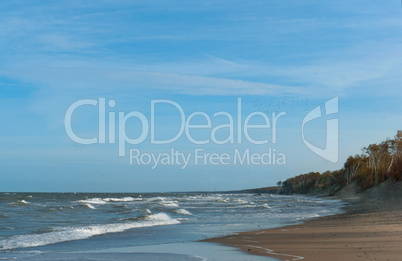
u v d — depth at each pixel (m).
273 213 41.78
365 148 123.75
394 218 29.86
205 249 16.25
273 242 17.75
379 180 103.69
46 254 15.54
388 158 105.69
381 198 80.31
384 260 12.34
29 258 14.50
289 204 68.44
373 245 15.68
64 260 14.02
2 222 30.55
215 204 66.62
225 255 14.49
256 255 14.30
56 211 42.47
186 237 21.00
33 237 20.78
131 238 20.84
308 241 17.66
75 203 66.25
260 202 78.38
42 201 75.94
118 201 80.31
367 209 46.69
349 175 136.00
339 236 19.16
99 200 83.19
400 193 81.31
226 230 24.22
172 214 40.59
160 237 21.16
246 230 23.95
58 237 20.92
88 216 38.22
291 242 17.52
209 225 27.77
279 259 13.23
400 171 93.50
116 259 14.09
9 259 14.29
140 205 59.91
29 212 40.31
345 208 52.22
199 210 48.72
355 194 113.25
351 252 14.10
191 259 13.80
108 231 24.12
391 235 18.83
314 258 13.12
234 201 84.38
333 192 142.25
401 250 14.27
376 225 24.42
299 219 32.69
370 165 116.75
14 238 20.36
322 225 25.98
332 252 14.23
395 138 107.00
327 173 187.38
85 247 17.67
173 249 16.44
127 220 33.28
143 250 16.38
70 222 31.53
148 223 29.45
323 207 56.16
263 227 25.73
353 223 26.52
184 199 95.31
